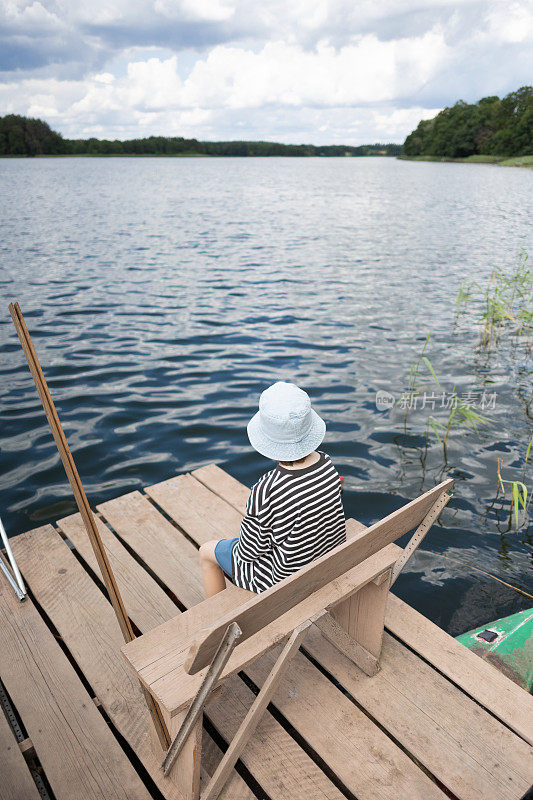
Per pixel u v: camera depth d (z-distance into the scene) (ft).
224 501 12.64
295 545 6.68
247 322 32.83
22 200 111.14
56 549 11.30
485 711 8.02
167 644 6.70
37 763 7.74
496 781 7.06
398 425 19.71
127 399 21.90
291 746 7.54
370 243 64.13
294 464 6.75
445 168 306.14
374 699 8.20
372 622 8.25
